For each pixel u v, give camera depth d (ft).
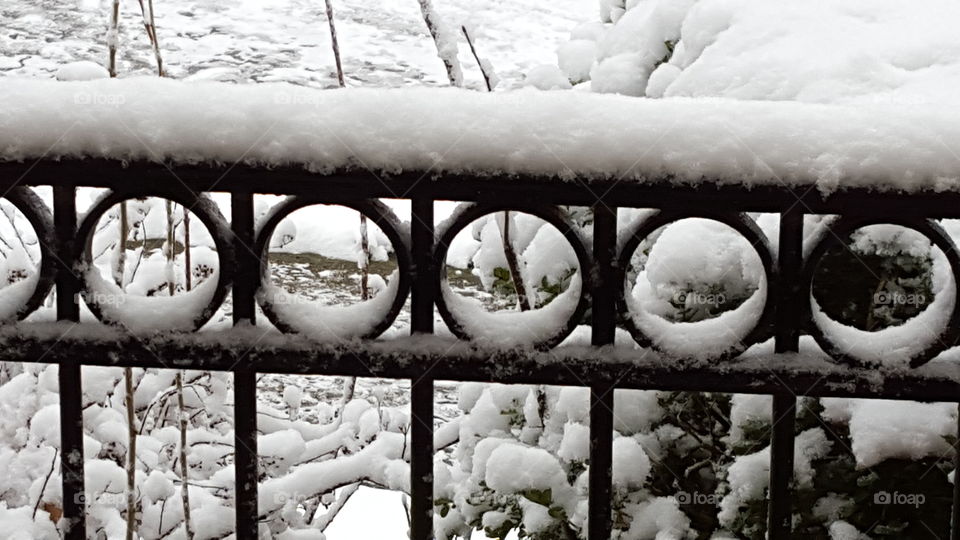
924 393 4.41
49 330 4.54
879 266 6.00
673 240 6.51
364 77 26.71
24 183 4.31
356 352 4.48
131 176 4.29
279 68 27.14
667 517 6.68
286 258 18.35
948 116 4.21
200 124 4.20
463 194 4.25
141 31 29.14
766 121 4.19
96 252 11.52
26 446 10.20
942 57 6.75
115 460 10.09
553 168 4.16
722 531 6.63
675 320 6.64
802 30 7.27
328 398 14.90
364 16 32.81
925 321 4.43
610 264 4.36
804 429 6.25
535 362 4.45
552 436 7.39
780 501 4.60
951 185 4.11
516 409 7.82
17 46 27.04
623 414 6.89
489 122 4.19
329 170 4.20
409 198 4.27
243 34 29.99
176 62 26.91
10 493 9.86
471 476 7.36
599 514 4.68
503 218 6.90
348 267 18.07
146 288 11.07
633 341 4.52
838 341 4.39
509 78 26.73
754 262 6.21
